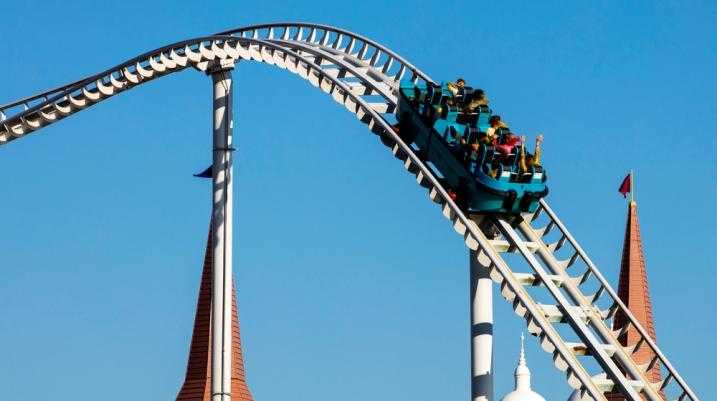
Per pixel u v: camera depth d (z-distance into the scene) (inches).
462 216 2950.3
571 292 3046.3
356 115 3211.1
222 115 3666.3
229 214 3673.7
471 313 3169.3
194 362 4827.8
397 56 3506.4
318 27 3649.1
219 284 3656.5
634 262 5349.4
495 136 3073.3
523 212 3046.3
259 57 3457.2
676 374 2950.3
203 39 3565.5
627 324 3019.2
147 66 3764.8
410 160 3065.9
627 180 5418.3
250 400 4835.1
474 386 3154.5
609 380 2847.0
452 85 3228.3
